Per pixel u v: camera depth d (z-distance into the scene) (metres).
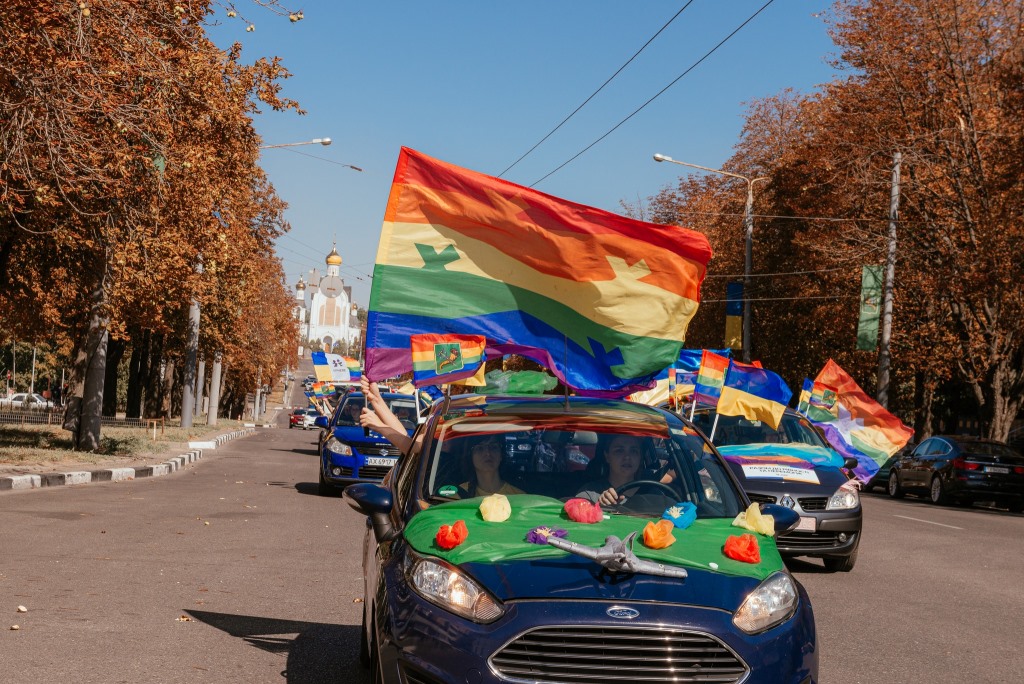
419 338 7.01
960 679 6.65
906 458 28.95
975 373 33.94
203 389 75.88
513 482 5.63
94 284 24.92
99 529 12.38
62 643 6.72
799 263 42.25
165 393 63.69
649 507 5.41
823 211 38.66
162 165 18.78
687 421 6.27
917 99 32.91
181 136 20.33
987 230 30.23
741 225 51.06
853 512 11.35
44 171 16.30
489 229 6.91
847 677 6.61
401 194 6.93
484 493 5.53
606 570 4.45
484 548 4.64
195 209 21.89
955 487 25.72
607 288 6.93
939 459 26.75
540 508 5.25
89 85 14.91
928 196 32.59
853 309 36.75
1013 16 31.33
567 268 6.92
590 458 5.79
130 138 17.73
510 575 4.41
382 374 7.01
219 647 6.81
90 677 5.94
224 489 18.97
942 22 31.55
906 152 32.16
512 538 4.77
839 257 34.62
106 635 6.99
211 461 28.23
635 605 4.25
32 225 20.95
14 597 8.10
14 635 6.87
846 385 15.54
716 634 4.18
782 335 44.78
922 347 34.97
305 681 6.04
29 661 6.22
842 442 15.45
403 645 4.40
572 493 5.59
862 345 32.84
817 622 8.45
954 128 31.78
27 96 14.56
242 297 48.78
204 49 19.88
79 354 35.69
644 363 7.05
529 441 5.82
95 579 9.05
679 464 5.75
